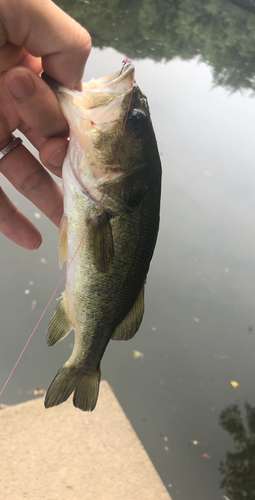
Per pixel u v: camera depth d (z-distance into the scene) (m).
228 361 0.51
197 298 0.58
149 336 0.52
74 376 0.24
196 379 0.48
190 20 2.21
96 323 0.23
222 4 2.83
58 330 0.23
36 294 0.49
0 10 0.17
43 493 0.32
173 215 0.71
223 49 1.94
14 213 0.28
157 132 0.91
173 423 0.43
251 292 0.61
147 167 0.22
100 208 0.21
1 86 0.21
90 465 0.35
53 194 0.27
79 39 0.19
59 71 0.20
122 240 0.22
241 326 0.55
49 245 0.55
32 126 0.21
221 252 0.66
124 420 0.39
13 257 0.53
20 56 0.21
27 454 0.34
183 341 0.52
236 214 0.76
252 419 0.45
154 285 0.59
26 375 0.42
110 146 0.21
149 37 1.58
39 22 0.18
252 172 0.89
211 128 1.02
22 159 0.25
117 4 1.75
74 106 0.20
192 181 0.80
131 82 0.21
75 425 0.37
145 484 0.35
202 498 0.38
